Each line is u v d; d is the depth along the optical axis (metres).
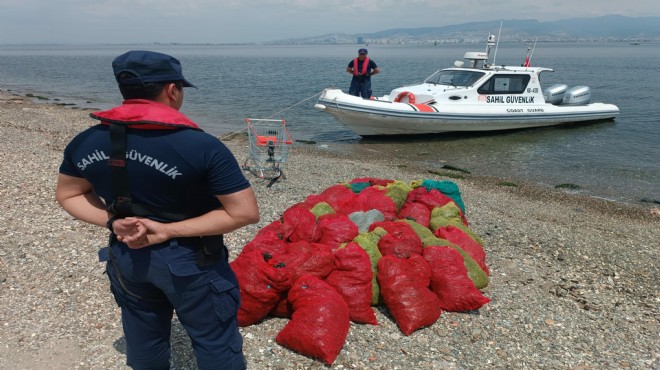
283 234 4.88
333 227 4.96
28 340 3.89
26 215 6.56
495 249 6.54
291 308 4.24
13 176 8.39
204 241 2.35
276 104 25.39
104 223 2.37
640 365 4.07
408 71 47.56
